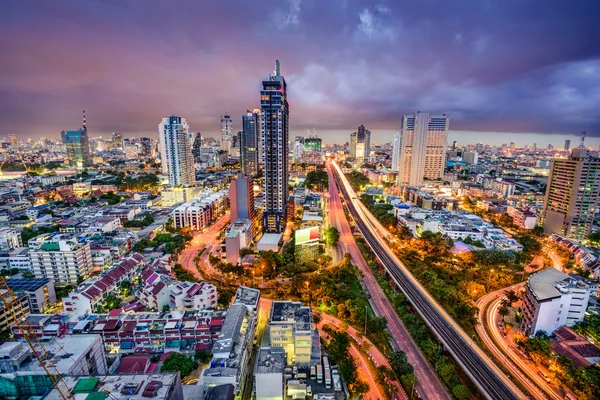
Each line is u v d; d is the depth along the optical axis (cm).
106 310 18938
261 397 12681
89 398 9550
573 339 16312
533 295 17362
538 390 13800
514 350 16475
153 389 9838
